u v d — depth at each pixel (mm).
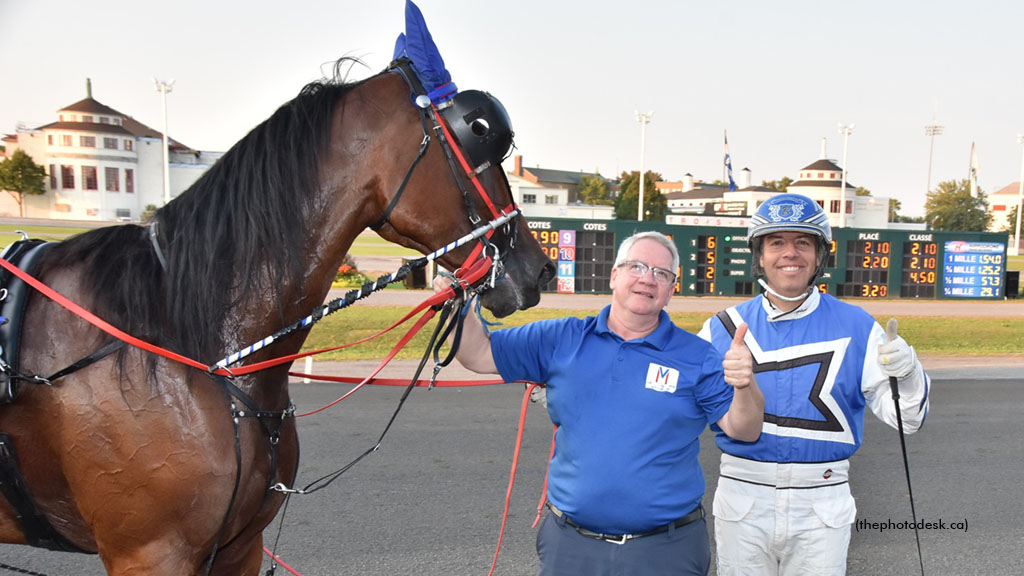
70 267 1805
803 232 2230
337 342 10047
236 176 1837
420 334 10758
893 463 5180
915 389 2080
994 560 3574
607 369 2117
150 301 1777
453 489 4383
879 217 48344
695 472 2160
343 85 1927
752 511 2270
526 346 2236
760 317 2385
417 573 3266
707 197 68125
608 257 16734
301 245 1825
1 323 1702
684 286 16969
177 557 1756
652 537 2078
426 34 1859
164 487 1695
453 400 6934
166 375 1720
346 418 6059
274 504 1995
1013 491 4590
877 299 17906
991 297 18203
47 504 1854
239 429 1798
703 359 2107
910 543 3764
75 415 1689
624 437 2070
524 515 4004
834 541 2211
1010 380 8656
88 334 1734
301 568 3279
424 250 1978
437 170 1843
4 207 38688
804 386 2238
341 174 1837
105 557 1793
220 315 1795
